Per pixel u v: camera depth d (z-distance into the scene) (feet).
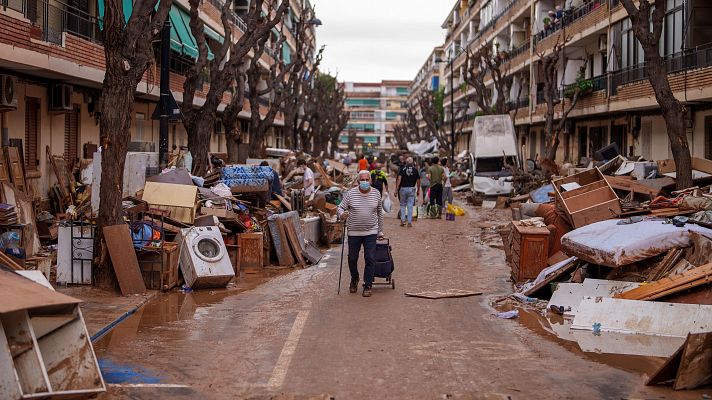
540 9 160.35
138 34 38.83
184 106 70.79
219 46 147.33
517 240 43.24
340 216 39.68
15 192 46.03
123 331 30.60
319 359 26.20
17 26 55.88
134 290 38.09
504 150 126.93
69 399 20.54
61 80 70.33
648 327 30.25
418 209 96.02
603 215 44.32
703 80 77.51
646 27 54.19
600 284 34.40
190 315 33.96
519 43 188.55
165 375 24.12
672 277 31.40
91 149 82.17
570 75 141.90
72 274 39.78
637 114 105.91
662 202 44.24
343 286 42.68
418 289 41.68
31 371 19.71
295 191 65.92
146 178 52.54
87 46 69.05
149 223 42.16
